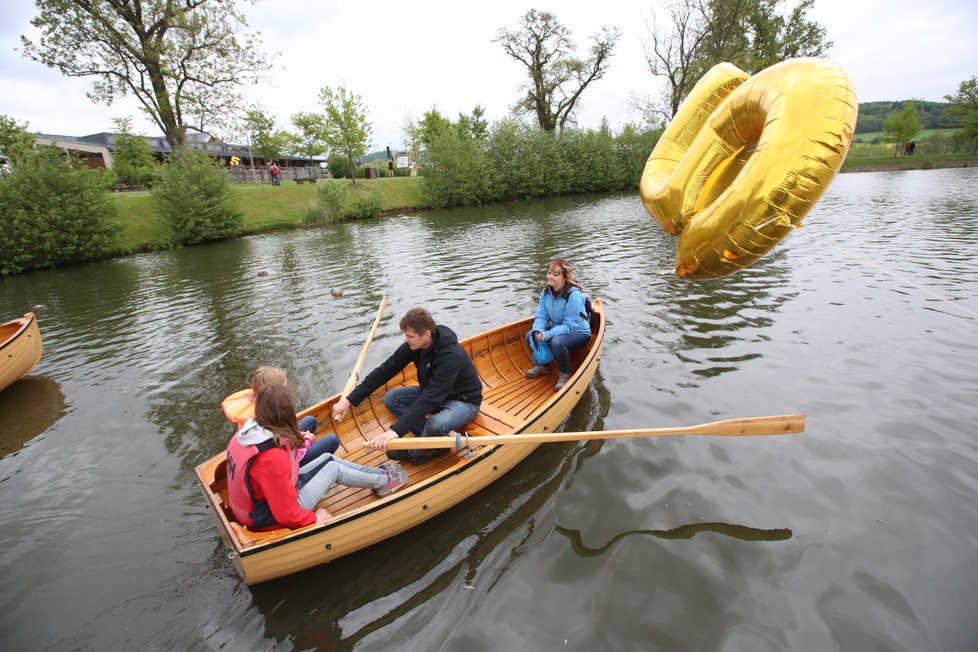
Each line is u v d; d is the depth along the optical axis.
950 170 36.69
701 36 31.58
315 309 8.84
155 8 22.02
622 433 3.43
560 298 4.99
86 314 9.84
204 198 19.89
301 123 38.22
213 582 3.05
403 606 2.80
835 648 2.43
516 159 34.50
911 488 3.47
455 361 3.61
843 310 6.85
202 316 8.99
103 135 41.88
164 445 4.71
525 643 2.54
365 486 3.35
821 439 4.06
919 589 2.72
